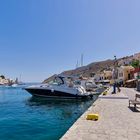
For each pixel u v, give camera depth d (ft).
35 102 116.98
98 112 49.57
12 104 109.29
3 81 640.17
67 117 66.74
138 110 53.16
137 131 31.32
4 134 43.55
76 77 144.25
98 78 426.92
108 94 121.08
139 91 156.66
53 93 124.16
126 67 288.30
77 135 28.55
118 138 27.58
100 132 30.45
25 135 42.65
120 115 45.29
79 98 123.24
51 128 49.52
